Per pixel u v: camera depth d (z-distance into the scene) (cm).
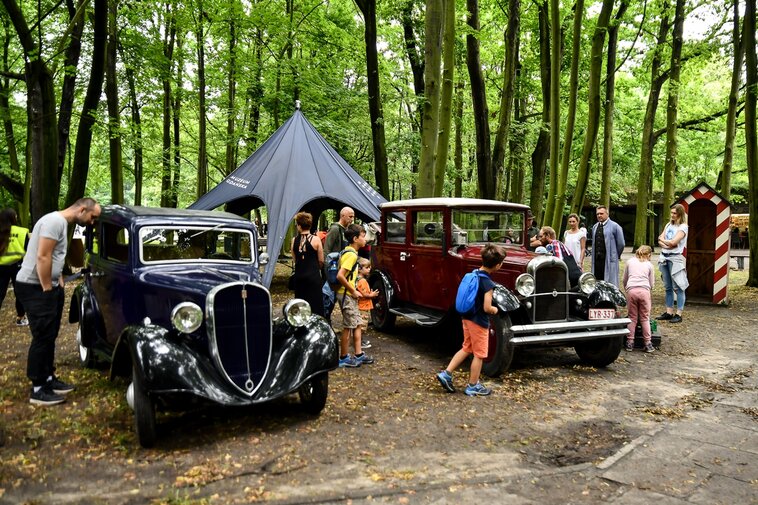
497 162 1384
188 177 2872
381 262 861
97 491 327
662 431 450
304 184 1152
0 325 823
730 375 624
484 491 338
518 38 1941
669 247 945
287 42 1803
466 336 542
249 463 372
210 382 409
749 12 1254
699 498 333
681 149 2898
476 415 484
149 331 415
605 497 333
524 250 720
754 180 1314
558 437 436
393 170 2200
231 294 432
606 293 638
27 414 460
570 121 1232
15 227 721
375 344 766
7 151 2030
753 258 1341
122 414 463
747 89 1280
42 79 1185
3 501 312
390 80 1962
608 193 1708
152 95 1934
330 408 496
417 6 1781
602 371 640
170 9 1833
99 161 2466
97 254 596
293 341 463
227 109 1859
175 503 311
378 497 326
